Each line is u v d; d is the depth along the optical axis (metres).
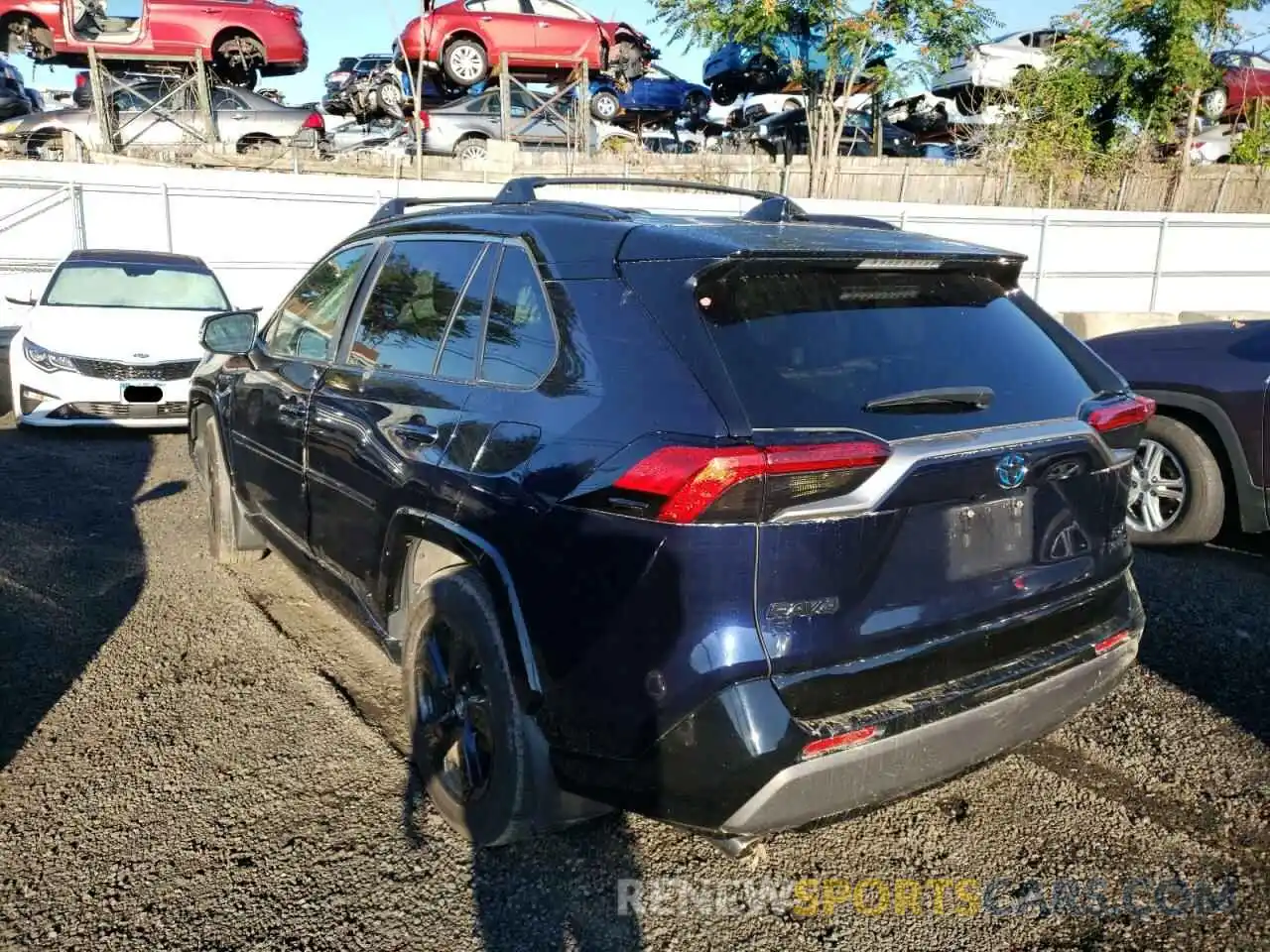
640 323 2.47
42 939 2.50
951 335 2.74
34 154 16.64
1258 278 21.14
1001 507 2.57
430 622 2.99
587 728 2.40
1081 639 2.78
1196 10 20.56
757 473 2.15
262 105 17.59
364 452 3.29
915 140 25.23
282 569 5.28
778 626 2.20
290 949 2.49
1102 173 21.81
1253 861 2.91
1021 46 22.92
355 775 3.29
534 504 2.51
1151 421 5.73
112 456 7.84
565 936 2.56
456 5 17.69
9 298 9.31
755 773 2.16
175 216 15.62
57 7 16.02
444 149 17.95
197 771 3.29
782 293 2.54
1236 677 4.09
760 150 22.97
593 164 18.56
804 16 20.84
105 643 4.27
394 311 3.50
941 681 2.45
